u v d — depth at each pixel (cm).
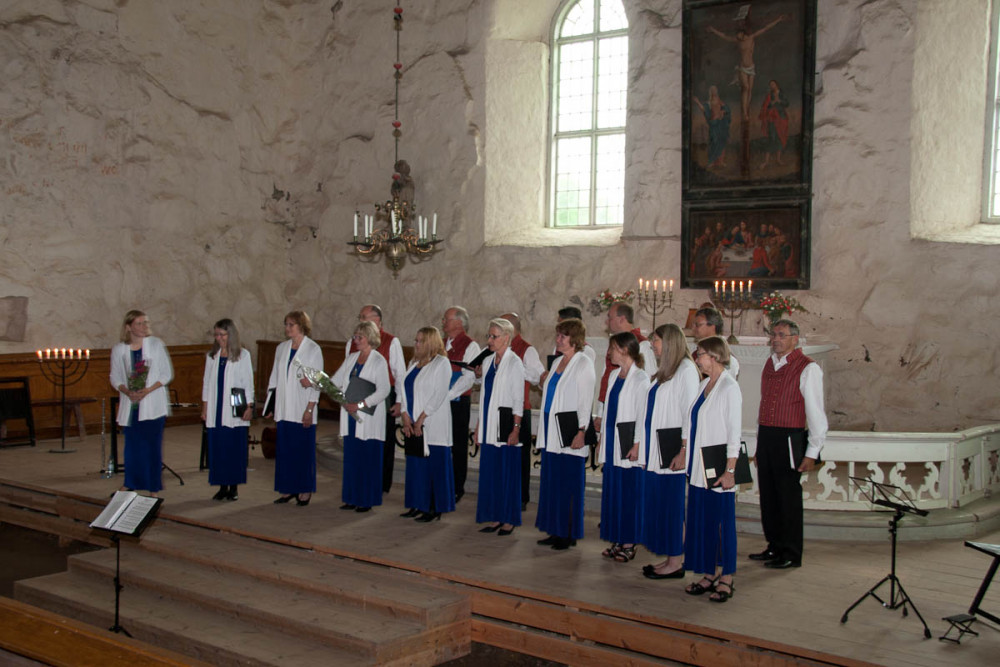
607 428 639
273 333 1500
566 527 663
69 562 718
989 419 1021
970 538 724
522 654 570
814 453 618
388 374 788
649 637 527
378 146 1434
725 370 564
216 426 811
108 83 1265
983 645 494
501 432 698
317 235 1495
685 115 1160
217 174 1410
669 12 1209
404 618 572
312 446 801
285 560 673
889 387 1076
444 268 1377
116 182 1280
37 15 1187
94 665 414
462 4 1362
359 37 1448
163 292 1340
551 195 1398
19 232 1175
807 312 1077
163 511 779
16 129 1169
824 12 1111
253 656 543
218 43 1400
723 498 555
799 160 1097
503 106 1365
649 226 1220
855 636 504
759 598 567
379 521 749
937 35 1084
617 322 656
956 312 1042
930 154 1088
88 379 1224
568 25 1388
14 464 991
